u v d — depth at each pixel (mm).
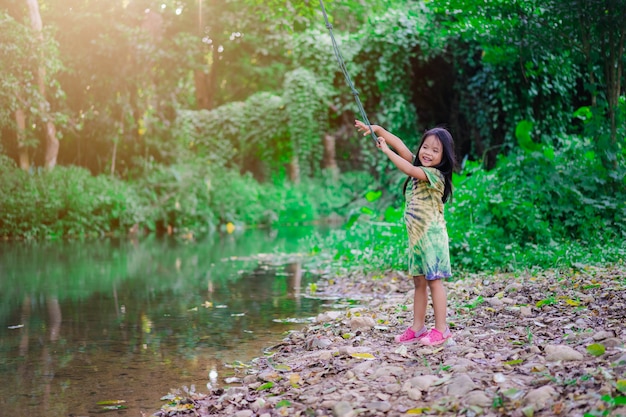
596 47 9180
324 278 8492
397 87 14977
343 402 3062
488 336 4270
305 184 24156
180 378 4066
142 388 3875
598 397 2756
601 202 8414
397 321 5031
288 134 23438
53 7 18703
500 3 9086
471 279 6891
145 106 20234
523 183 8445
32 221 15961
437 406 2938
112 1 19047
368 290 7242
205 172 20766
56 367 4355
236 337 5184
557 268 7082
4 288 7871
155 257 11523
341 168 24922
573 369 3256
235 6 24688
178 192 19125
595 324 4359
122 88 19438
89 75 19031
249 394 3549
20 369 4309
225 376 4090
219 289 7730
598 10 8531
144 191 18938
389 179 16766
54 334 5363
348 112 17703
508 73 12422
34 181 16281
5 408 3533
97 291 7633
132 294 7402
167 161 20938
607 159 8719
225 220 20562
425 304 4391
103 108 19562
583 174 8625
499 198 8039
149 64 19641
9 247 13359
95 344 5000
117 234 17531
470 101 14102
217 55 27156
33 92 16359
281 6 15453
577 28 9117
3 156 16422
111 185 18125
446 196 4352
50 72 16859
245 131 23562
